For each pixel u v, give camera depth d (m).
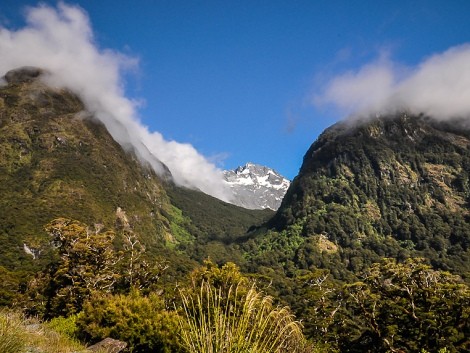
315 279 52.31
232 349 5.06
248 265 123.69
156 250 149.12
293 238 156.38
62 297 38.41
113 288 42.06
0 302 43.81
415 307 35.81
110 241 45.03
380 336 36.09
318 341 38.00
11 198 151.62
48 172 178.88
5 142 187.75
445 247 138.25
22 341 8.78
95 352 12.57
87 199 171.12
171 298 20.88
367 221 160.25
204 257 161.62
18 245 109.25
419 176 179.12
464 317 31.75
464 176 174.25
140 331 15.56
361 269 127.12
